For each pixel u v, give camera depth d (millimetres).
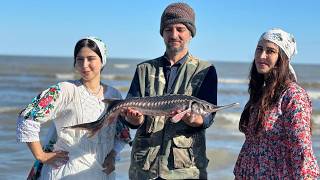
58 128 2627
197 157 2615
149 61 2746
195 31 2680
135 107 2508
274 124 2309
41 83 21297
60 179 2566
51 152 2582
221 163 6348
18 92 16672
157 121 2615
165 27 2619
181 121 2598
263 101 2338
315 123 10266
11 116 10375
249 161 2402
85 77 2623
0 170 5715
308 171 2188
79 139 2600
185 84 2615
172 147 2578
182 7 2611
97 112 2625
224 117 10727
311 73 45000
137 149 2658
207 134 8625
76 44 2629
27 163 6094
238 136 8516
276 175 2307
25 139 2510
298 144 2209
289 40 2377
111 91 2748
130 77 26172
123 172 5609
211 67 2656
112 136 2709
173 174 2566
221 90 19438
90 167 2604
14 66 37219
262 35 2430
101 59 2645
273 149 2326
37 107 2529
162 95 2521
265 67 2379
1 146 7035
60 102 2586
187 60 2670
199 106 2447
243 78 30750
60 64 44656
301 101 2262
